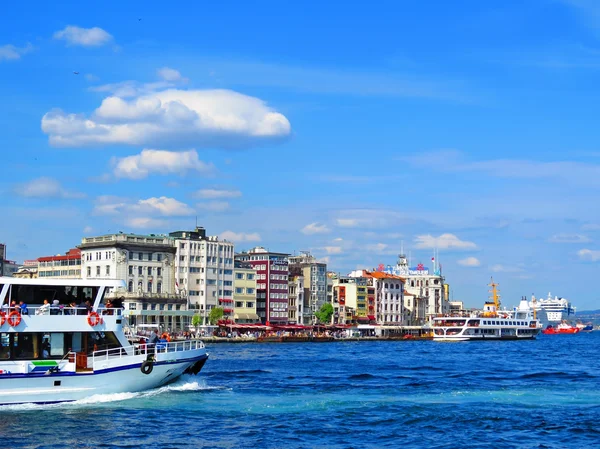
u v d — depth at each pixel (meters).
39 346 61.88
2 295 61.88
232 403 66.81
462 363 128.12
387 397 73.00
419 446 53.03
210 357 140.75
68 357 62.53
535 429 58.41
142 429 55.69
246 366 113.94
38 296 63.47
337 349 185.38
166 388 69.31
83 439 52.53
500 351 181.38
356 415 62.94
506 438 55.53
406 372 104.00
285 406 66.31
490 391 78.38
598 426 59.47
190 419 59.53
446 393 76.56
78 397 62.97
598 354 167.50
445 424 59.94
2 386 60.25
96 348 64.25
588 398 73.50
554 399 72.75
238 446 51.91
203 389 73.25
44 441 51.81
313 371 103.81
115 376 64.50
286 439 54.12
